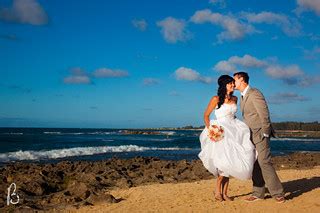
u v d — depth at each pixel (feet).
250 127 23.79
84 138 203.72
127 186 35.17
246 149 23.58
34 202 28.12
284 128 435.12
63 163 52.54
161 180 39.14
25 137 195.11
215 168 24.34
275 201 23.97
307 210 21.83
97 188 33.17
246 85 24.11
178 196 28.40
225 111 24.00
